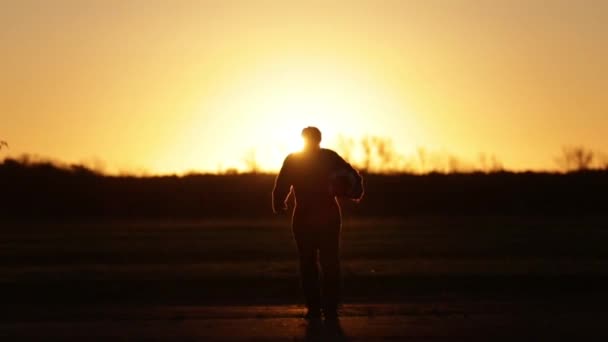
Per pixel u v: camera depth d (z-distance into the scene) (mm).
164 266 30578
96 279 25469
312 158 18297
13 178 92438
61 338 15758
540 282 24031
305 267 18188
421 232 51125
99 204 89375
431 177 95875
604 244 39500
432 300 21188
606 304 19719
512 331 15977
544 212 81500
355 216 79562
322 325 16891
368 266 29094
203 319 17938
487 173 96750
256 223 68188
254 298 22844
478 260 31672
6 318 18453
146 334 16125
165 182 96125
